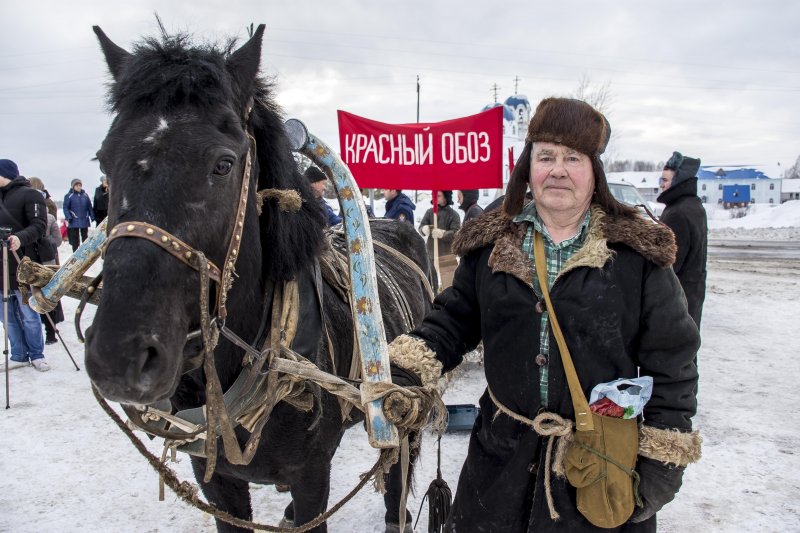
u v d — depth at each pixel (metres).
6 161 5.42
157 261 1.24
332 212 3.85
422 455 3.93
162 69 1.43
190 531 3.06
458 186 4.53
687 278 4.17
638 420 1.63
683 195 4.22
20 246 5.24
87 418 4.51
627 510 1.52
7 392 4.65
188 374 1.75
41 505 3.28
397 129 4.52
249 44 1.65
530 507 1.64
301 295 1.94
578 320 1.52
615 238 1.52
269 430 1.90
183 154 1.33
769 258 15.71
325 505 2.21
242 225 1.50
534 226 1.66
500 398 1.67
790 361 6.01
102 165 1.45
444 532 1.83
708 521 3.10
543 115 1.56
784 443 4.01
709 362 5.99
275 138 1.79
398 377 1.79
